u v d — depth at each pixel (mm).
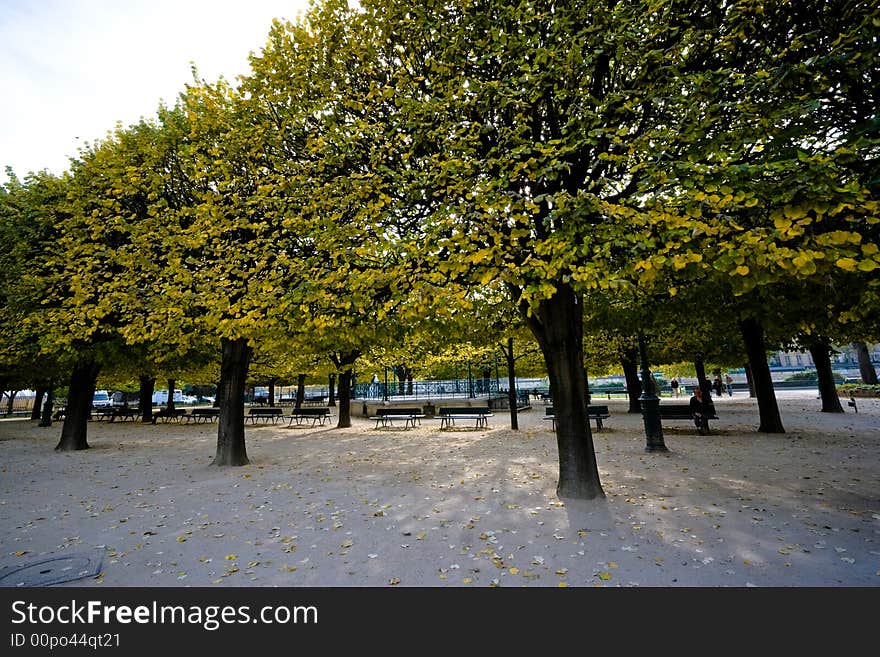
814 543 4602
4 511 6801
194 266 9891
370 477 8695
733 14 5379
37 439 17547
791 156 4867
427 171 6980
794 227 3918
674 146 5328
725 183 4680
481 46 6711
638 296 8336
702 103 5410
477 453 11242
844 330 9164
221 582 4234
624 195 6289
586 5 6129
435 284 6004
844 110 4816
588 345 18375
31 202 13617
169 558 4828
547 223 5316
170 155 10859
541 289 4727
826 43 4945
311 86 8406
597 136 5613
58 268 12781
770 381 12867
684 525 5273
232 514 6422
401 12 7547
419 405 25234
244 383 10734
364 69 7875
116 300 9500
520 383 51469
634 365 21141
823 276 4453
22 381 22125
